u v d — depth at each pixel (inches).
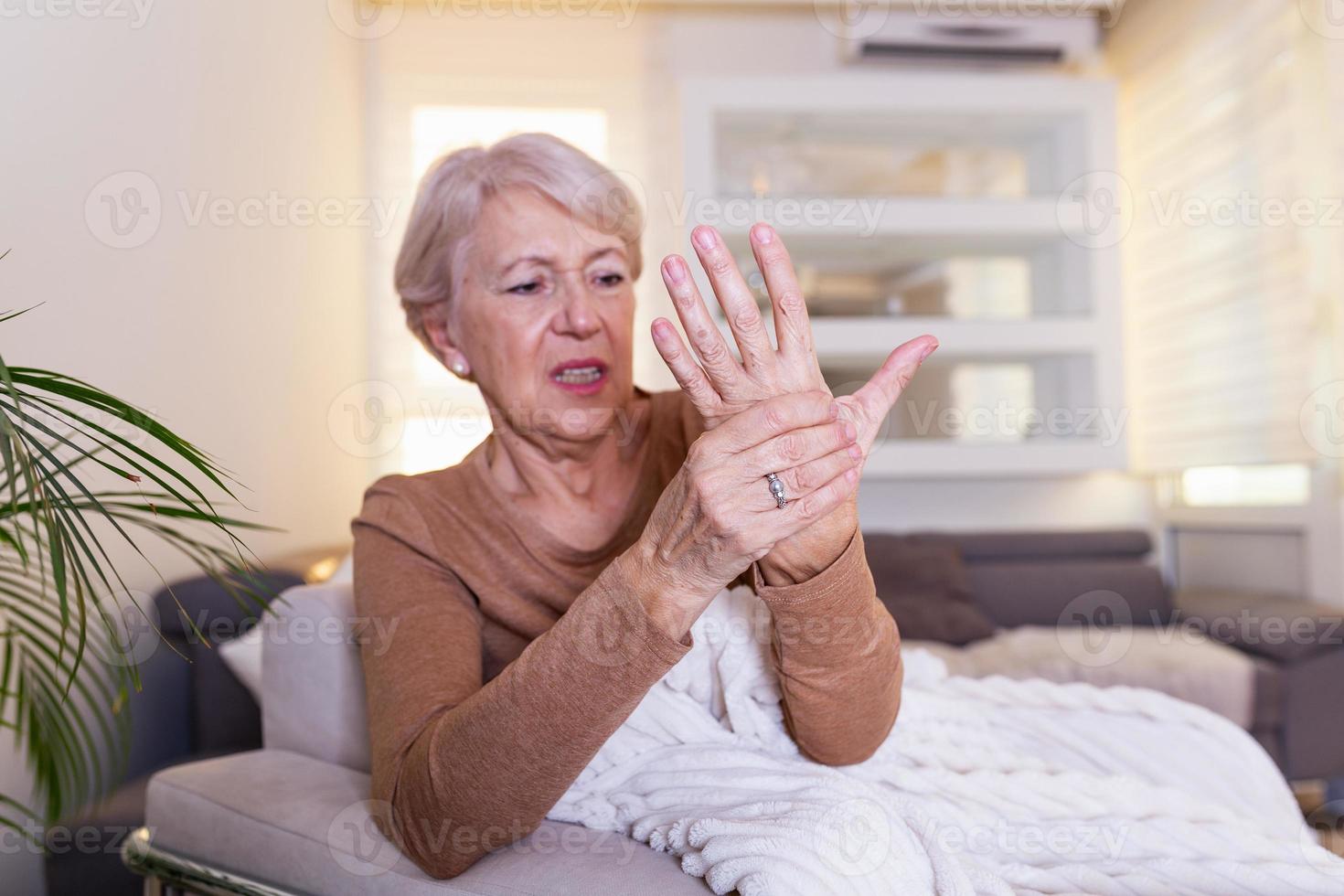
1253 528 126.2
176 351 81.6
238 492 92.7
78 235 68.1
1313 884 31.5
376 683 35.3
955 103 141.5
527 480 40.6
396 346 136.9
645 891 27.7
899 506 147.4
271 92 104.7
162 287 79.7
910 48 143.5
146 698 78.1
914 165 144.5
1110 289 142.0
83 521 29.7
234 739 75.5
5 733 61.7
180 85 84.3
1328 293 112.4
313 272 116.6
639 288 134.4
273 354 103.6
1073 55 145.1
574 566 39.5
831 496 26.4
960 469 140.7
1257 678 98.7
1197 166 134.0
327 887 33.7
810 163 143.2
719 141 142.2
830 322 141.9
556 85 144.2
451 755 29.2
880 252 143.8
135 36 76.9
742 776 32.3
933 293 143.4
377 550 38.7
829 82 139.6
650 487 40.8
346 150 131.0
